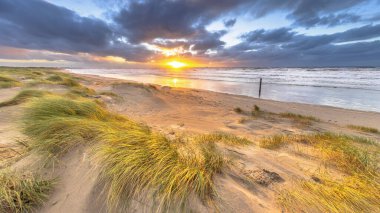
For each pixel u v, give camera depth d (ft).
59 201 5.48
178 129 19.65
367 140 15.65
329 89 65.57
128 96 37.68
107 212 5.20
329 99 49.03
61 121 9.19
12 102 18.71
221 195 5.97
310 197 6.39
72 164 6.74
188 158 8.07
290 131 20.07
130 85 44.75
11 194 5.32
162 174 6.17
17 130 10.26
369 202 6.16
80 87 38.27
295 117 28.53
